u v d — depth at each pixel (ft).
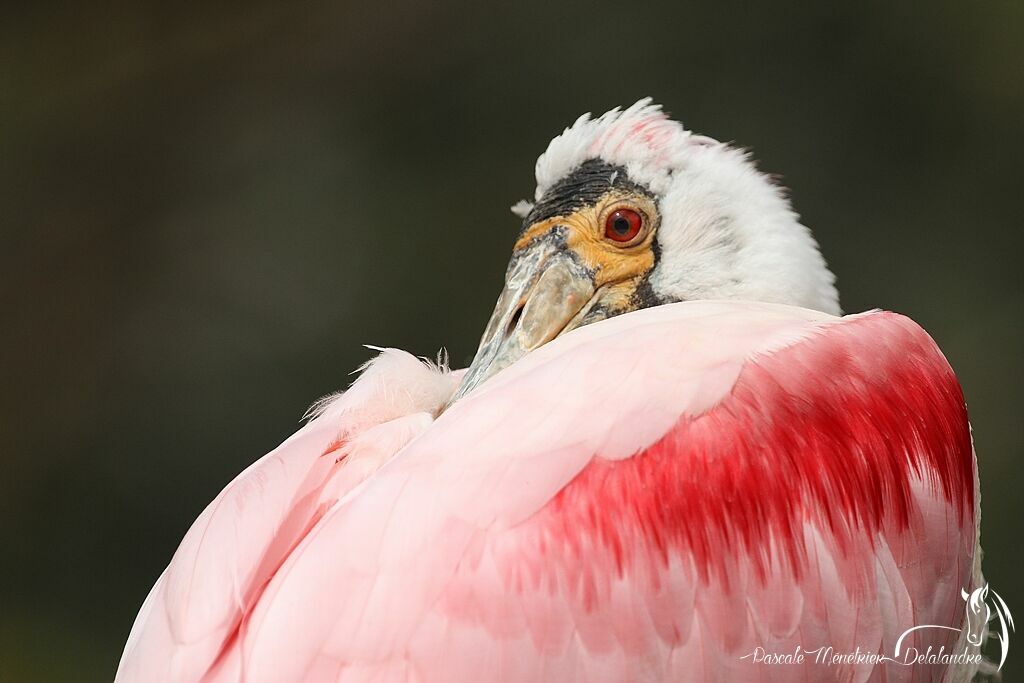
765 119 48.85
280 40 49.29
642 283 20.59
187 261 47.85
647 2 48.85
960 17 48.62
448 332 47.29
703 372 15.02
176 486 46.37
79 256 47.29
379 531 13.73
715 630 14.40
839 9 48.55
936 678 16.85
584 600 13.92
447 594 13.52
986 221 48.34
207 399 46.98
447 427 14.55
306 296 47.60
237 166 48.62
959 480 16.90
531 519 13.94
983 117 48.62
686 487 14.49
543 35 49.21
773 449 14.99
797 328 16.12
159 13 49.08
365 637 13.33
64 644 43.37
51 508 45.55
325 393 46.80
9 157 47.62
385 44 49.34
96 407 46.47
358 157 48.78
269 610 13.58
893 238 48.55
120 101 48.52
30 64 48.52
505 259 47.93
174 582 14.46
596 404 14.57
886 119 48.75
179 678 13.65
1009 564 43.16
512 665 13.56
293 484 14.80
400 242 47.98
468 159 48.85
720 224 20.48
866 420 15.72
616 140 20.98
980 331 47.06
